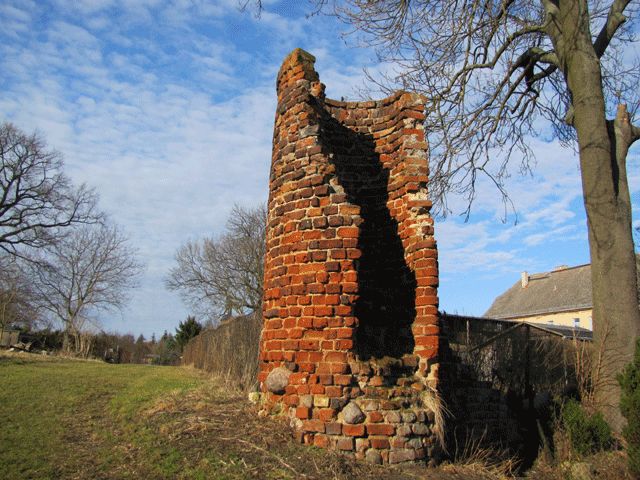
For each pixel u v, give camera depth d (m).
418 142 7.38
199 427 5.98
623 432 6.71
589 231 9.91
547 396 9.90
